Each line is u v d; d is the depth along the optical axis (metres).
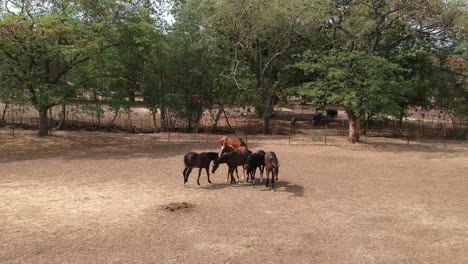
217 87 28.27
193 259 8.12
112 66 22.33
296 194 12.83
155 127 28.27
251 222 10.23
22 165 16.41
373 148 22.44
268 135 27.41
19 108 28.80
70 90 22.03
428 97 29.47
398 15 23.55
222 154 14.28
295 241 9.10
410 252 8.68
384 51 26.34
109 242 8.86
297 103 47.56
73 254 8.24
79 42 19.25
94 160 17.70
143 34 21.98
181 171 15.77
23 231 9.38
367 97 22.02
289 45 26.98
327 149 21.69
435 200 12.52
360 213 11.12
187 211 10.94
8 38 19.03
